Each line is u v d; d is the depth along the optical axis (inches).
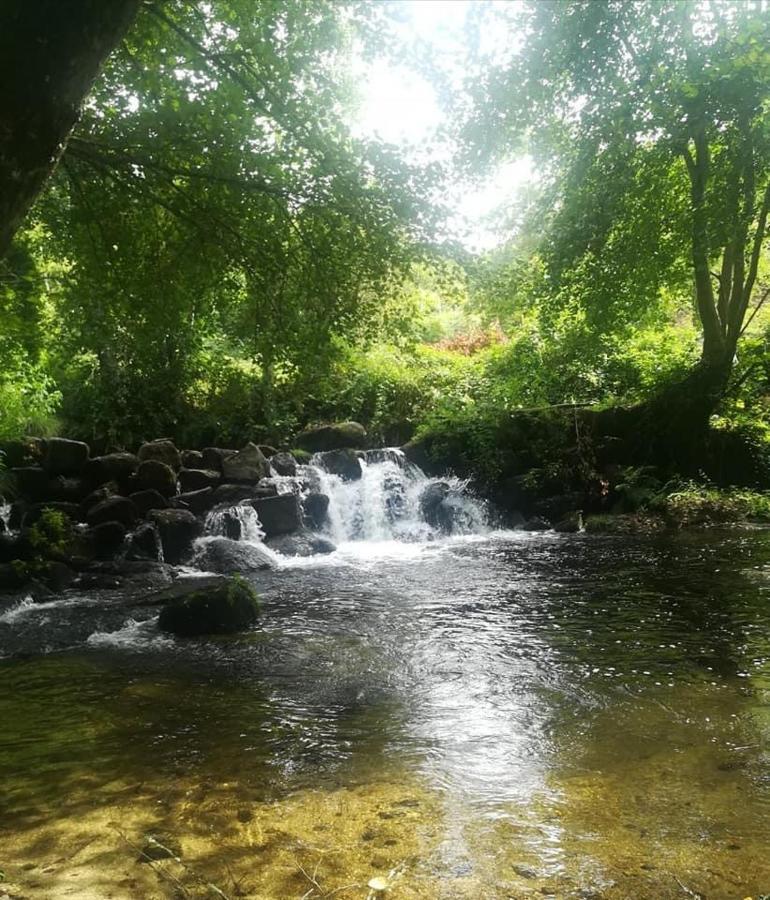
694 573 308.2
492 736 154.1
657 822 115.0
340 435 557.3
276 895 97.7
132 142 221.1
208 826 118.2
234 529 396.5
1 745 156.3
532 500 503.8
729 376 505.0
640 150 451.2
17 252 267.6
